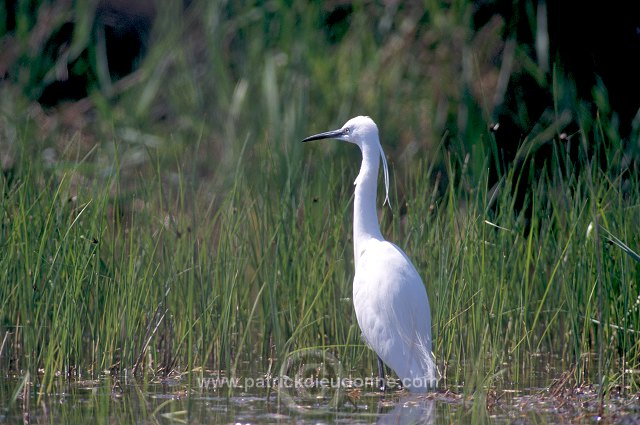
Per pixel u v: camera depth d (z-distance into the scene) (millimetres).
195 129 20656
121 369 12711
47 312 12375
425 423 10336
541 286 14570
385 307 11820
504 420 10445
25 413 10711
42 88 23078
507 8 20469
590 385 12070
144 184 14414
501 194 14516
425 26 20734
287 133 19031
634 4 20656
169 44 21984
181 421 10422
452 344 13086
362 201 13070
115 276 13266
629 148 19500
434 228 13664
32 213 13281
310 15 20938
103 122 21562
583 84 20609
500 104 19906
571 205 13734
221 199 17516
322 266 13805
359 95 20141
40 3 23672
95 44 23688
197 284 13734
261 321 14078
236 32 21984
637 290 13109
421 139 19891
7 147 20234
